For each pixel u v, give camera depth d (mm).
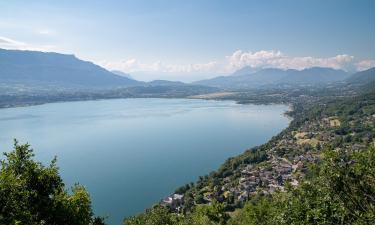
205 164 155250
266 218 38312
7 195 19156
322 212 16234
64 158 160750
